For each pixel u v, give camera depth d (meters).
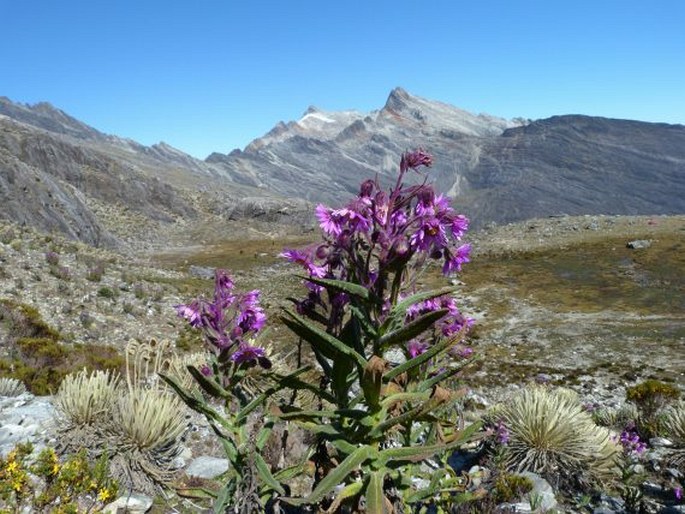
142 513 4.81
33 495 3.84
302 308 3.05
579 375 21.66
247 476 3.03
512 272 48.91
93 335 18.61
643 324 32.03
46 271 23.77
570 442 7.23
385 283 2.68
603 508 6.14
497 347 27.70
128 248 71.31
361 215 2.72
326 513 3.03
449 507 4.69
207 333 3.36
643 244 54.22
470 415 10.37
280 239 86.62
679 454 7.74
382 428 2.72
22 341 12.63
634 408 12.38
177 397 7.06
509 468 7.20
